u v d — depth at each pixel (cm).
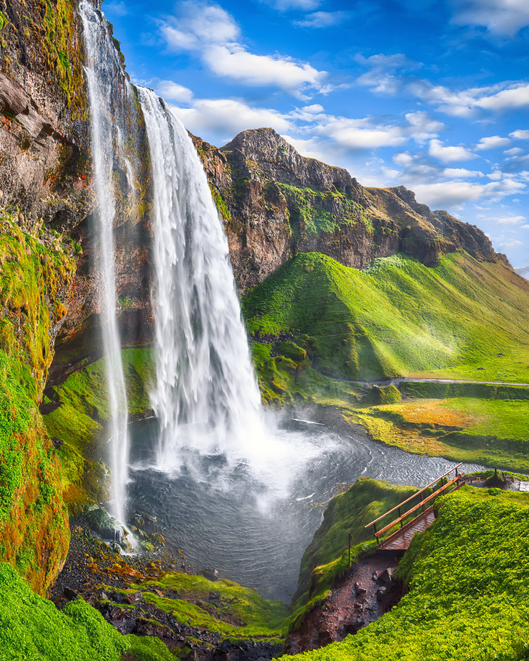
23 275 3375
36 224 4425
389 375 12231
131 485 6022
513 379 12369
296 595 3684
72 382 8225
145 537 4700
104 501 5156
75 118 4494
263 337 13438
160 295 7856
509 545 2133
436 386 11538
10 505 2209
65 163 4566
